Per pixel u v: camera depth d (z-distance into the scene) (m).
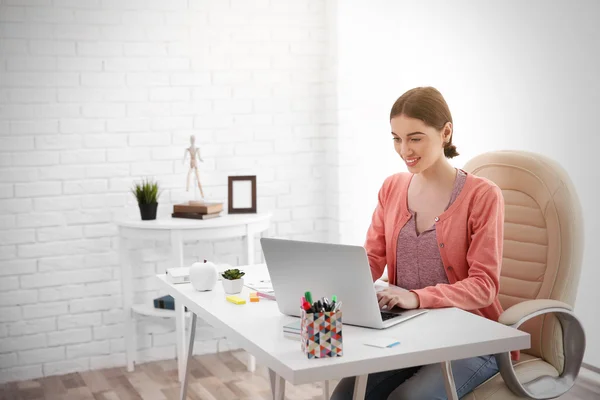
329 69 4.23
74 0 3.76
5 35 3.66
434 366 2.16
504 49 3.81
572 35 3.45
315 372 1.64
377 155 4.30
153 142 3.96
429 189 2.35
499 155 2.49
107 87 3.86
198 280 2.38
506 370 2.06
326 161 4.33
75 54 3.79
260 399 3.42
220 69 4.07
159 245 4.02
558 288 2.31
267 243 2.00
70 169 3.82
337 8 4.11
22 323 3.80
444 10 4.14
